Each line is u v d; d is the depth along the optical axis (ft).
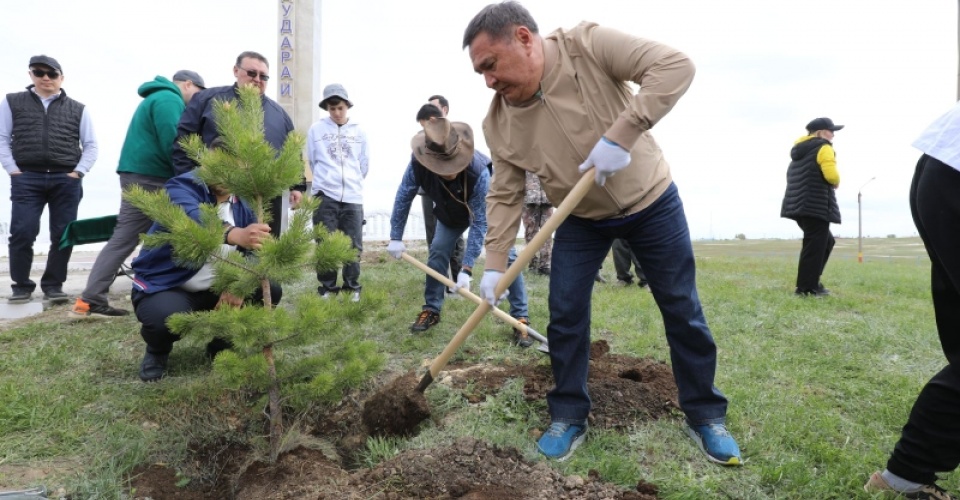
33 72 17.62
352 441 9.77
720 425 8.56
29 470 8.48
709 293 20.35
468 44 7.25
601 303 18.26
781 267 31.60
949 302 6.76
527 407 9.98
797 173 20.17
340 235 9.32
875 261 45.47
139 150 15.85
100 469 8.55
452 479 7.68
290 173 8.96
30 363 12.48
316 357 9.20
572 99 7.48
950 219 6.42
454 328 14.80
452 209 13.80
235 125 8.73
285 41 27.91
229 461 9.43
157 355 11.87
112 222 18.72
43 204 18.53
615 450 8.68
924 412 6.94
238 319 8.18
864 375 11.99
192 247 8.31
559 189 8.10
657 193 7.99
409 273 23.52
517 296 13.78
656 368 11.59
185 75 18.17
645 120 6.80
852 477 7.84
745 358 13.00
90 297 15.88
